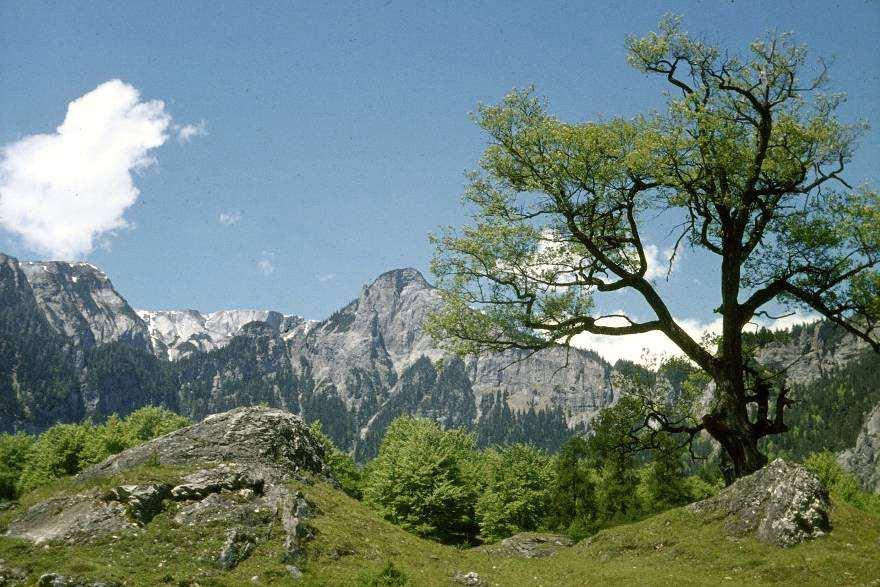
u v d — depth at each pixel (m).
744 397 28.33
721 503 24.27
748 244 28.97
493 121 29.47
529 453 62.78
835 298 28.47
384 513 55.62
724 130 27.38
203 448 25.31
